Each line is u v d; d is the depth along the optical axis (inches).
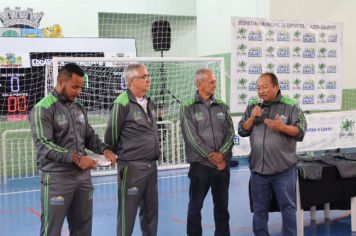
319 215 248.4
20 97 389.7
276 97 179.6
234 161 409.1
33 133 137.7
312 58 281.4
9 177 376.5
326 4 419.5
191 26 486.6
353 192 213.8
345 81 435.2
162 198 292.8
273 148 173.3
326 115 320.8
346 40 433.1
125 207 160.7
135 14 466.0
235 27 263.1
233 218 241.8
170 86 406.9
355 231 215.2
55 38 406.3
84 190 143.2
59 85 141.3
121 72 382.0
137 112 160.6
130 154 160.4
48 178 138.5
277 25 272.1
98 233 222.2
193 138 174.6
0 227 236.1
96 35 443.5
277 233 217.3
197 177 176.4
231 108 265.7
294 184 177.5
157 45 409.4
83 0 436.1
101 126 354.6
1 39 389.4
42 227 140.5
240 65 265.4
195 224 178.5
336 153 239.1
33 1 415.5
